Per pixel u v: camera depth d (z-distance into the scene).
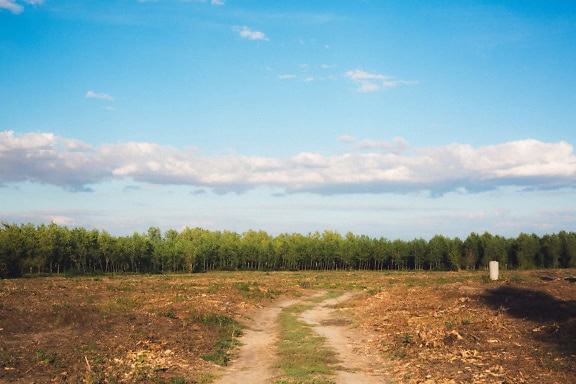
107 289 37.28
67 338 16.59
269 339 20.16
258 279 58.62
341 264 104.31
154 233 128.00
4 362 13.05
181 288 39.12
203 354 16.14
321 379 13.16
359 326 23.41
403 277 60.62
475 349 15.40
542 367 12.62
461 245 89.69
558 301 22.39
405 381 13.10
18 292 31.25
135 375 12.87
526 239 83.56
